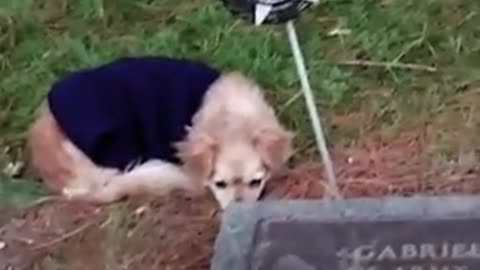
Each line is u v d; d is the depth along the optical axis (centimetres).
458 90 296
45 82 302
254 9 242
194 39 313
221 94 275
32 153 281
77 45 313
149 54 309
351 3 319
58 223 270
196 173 268
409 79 299
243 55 305
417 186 272
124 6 326
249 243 231
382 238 229
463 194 263
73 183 275
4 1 328
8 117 294
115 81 274
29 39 318
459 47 305
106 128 271
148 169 273
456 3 317
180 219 269
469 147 280
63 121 273
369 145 283
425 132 285
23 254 264
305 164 279
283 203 238
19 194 277
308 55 304
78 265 260
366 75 301
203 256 261
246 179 265
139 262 260
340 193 270
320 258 227
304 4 243
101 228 268
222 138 268
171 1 327
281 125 282
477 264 223
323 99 294
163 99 274
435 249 226
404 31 311
